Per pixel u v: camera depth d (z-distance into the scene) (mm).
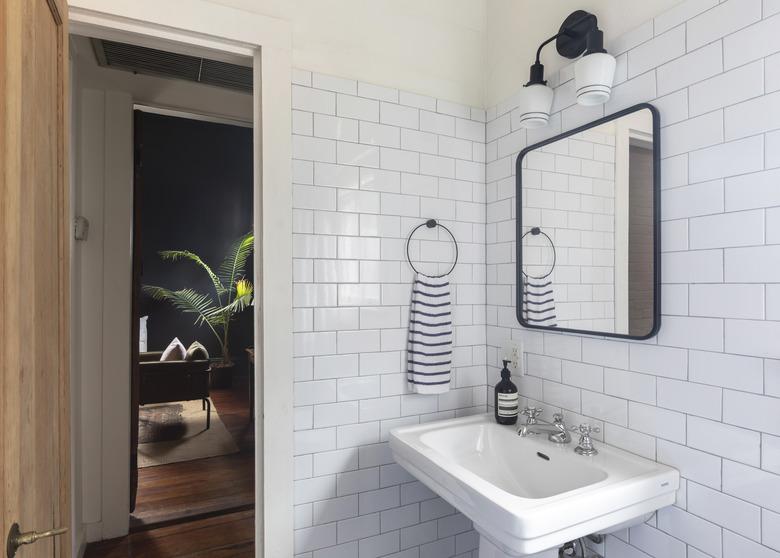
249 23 1452
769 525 982
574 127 1490
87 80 2260
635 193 1271
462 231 1854
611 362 1364
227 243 5961
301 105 1545
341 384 1606
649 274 1229
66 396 993
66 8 993
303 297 1543
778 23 973
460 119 1850
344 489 1612
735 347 1050
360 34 1649
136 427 2521
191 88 2480
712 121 1097
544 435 1507
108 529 2330
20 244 669
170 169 5680
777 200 975
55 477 916
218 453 3592
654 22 1236
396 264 1708
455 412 1837
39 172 804
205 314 5801
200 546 2279
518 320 1708
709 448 1104
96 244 2275
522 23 1714
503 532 1021
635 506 1112
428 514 1769
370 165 1660
